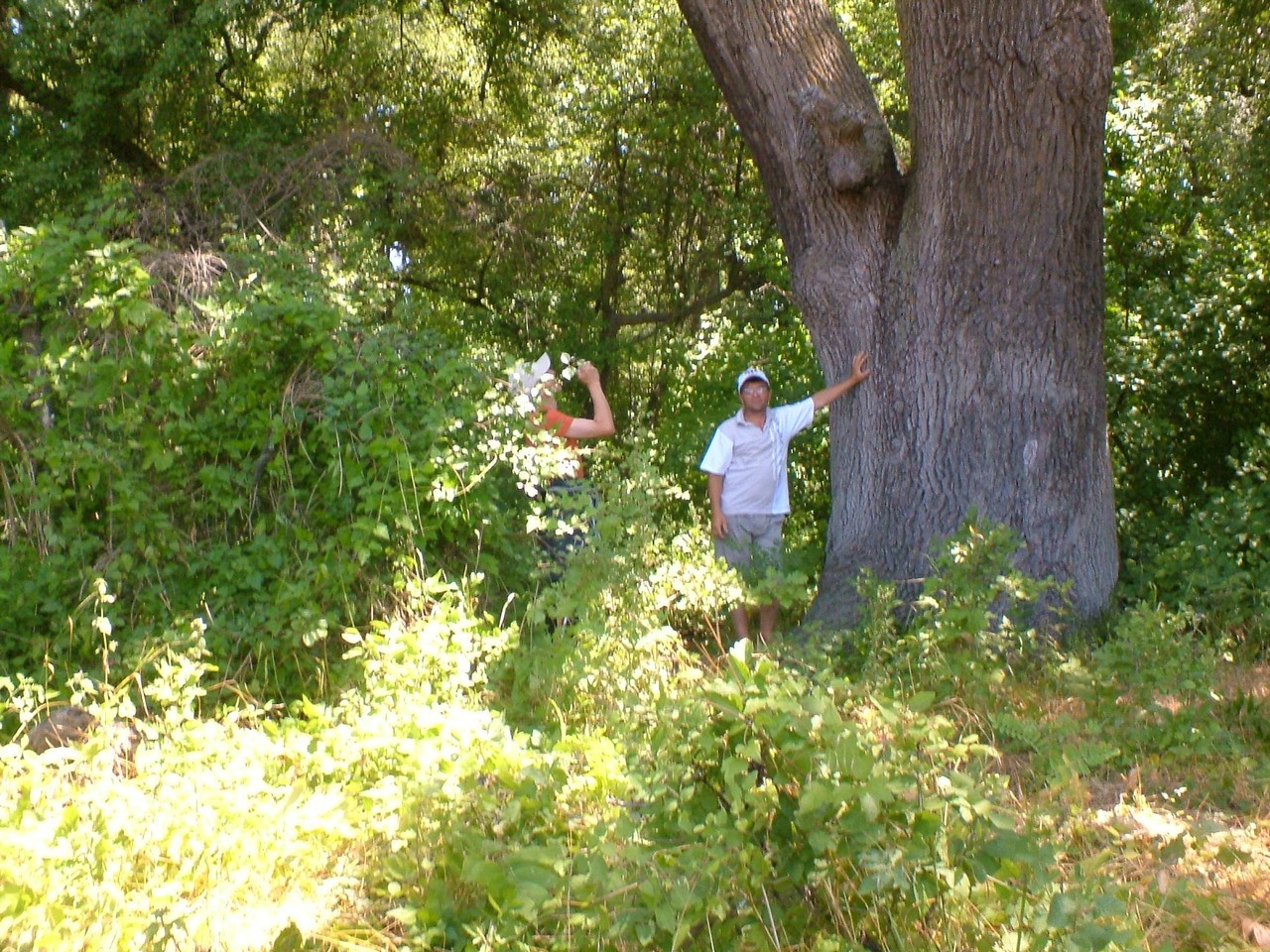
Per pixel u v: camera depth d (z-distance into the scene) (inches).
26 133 444.1
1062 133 255.4
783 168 283.0
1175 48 462.3
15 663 221.8
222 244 303.7
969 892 123.6
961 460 266.1
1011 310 262.8
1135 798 171.0
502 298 442.3
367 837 155.0
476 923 134.0
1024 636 238.2
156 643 210.4
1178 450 402.9
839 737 121.8
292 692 221.1
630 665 207.6
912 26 263.4
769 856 125.0
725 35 281.4
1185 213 465.1
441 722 178.5
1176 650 219.0
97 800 151.9
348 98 445.4
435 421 233.3
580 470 265.3
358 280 287.9
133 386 238.1
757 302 488.1
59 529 235.3
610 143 473.7
